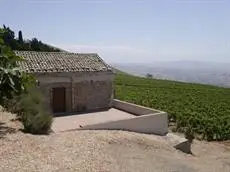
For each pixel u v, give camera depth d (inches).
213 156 945.5
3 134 663.8
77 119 992.2
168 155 791.7
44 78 1021.2
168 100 1961.1
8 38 3211.1
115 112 1107.9
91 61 1190.3
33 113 763.4
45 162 545.6
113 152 690.8
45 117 760.3
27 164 522.6
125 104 1135.0
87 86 1117.7
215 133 1182.9
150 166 662.5
